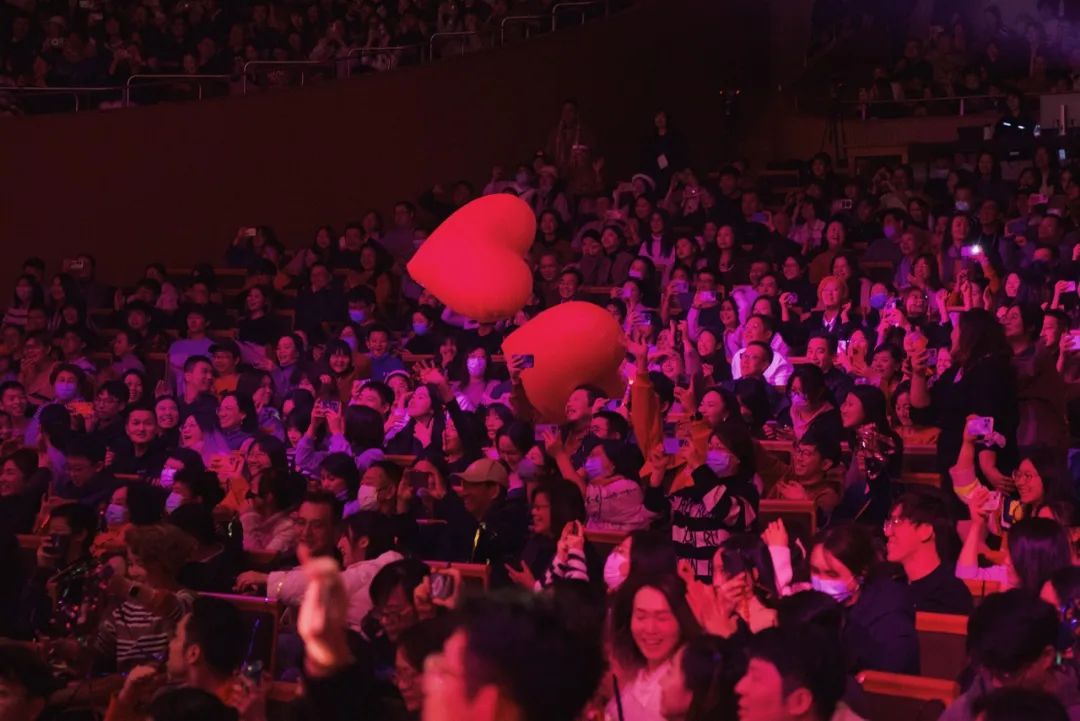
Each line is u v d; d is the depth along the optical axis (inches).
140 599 277.9
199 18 852.6
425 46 862.5
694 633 201.6
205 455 493.0
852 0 954.7
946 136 892.6
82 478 442.0
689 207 754.2
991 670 191.0
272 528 374.0
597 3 901.8
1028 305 390.0
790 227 721.6
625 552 261.4
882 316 543.5
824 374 486.9
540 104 868.0
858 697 210.5
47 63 823.7
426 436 489.7
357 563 307.6
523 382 452.8
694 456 366.0
